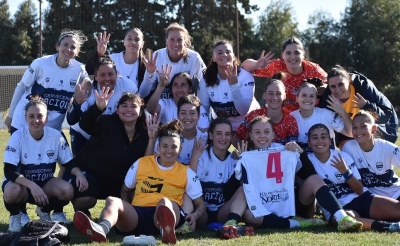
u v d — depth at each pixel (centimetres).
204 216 611
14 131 675
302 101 657
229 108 717
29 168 623
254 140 633
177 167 598
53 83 681
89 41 3475
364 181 642
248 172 610
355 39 4556
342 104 694
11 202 607
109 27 3553
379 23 4453
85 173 627
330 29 4703
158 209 525
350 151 643
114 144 626
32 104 610
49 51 3688
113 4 3606
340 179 626
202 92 722
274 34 5159
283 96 656
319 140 624
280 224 596
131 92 648
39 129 614
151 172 594
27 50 4362
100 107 609
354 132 630
